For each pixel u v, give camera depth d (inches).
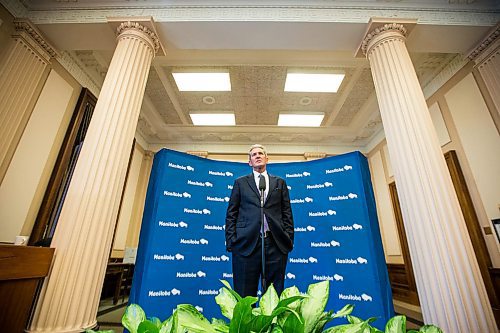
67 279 77.9
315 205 135.6
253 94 216.2
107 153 96.4
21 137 133.2
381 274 111.0
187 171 130.3
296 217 137.2
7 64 124.3
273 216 76.8
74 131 166.2
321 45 140.1
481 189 143.5
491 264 134.6
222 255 125.1
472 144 150.3
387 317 103.7
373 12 131.2
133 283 105.7
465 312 75.1
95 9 134.1
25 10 133.9
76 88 173.5
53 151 154.1
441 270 81.2
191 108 238.4
